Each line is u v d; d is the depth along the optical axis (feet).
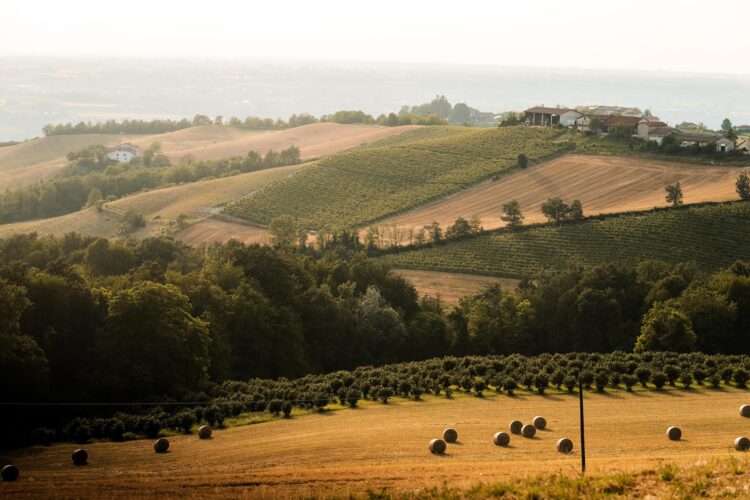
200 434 288.92
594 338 483.51
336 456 247.91
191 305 387.14
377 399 346.54
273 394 337.93
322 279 539.70
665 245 618.03
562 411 319.06
